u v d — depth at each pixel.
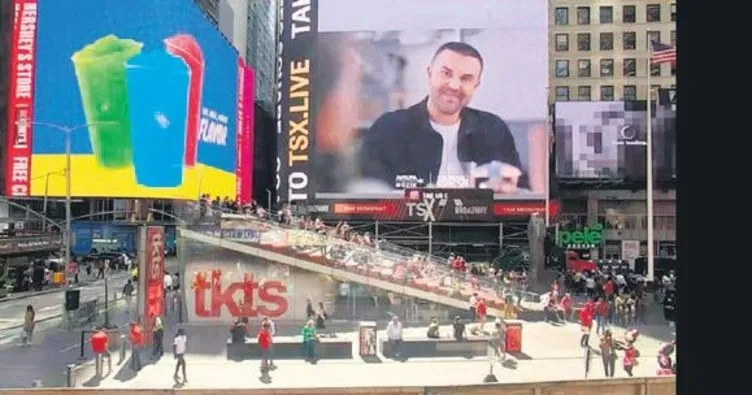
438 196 75.88
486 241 77.75
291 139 77.62
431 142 76.38
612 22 93.00
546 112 75.94
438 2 77.00
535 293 42.78
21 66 68.69
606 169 79.19
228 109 91.38
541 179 75.56
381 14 77.19
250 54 141.25
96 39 68.06
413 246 77.81
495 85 76.25
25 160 68.56
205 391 16.27
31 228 77.12
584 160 79.38
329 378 23.61
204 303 37.50
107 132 67.62
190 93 72.94
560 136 79.94
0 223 74.06
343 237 46.69
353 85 77.19
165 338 32.28
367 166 76.69
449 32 76.69
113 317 39.34
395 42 77.06
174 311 40.44
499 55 76.31
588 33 93.25
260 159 138.38
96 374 23.53
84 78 67.94
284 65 78.69
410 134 76.50
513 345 28.56
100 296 51.41
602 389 16.20
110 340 28.27
